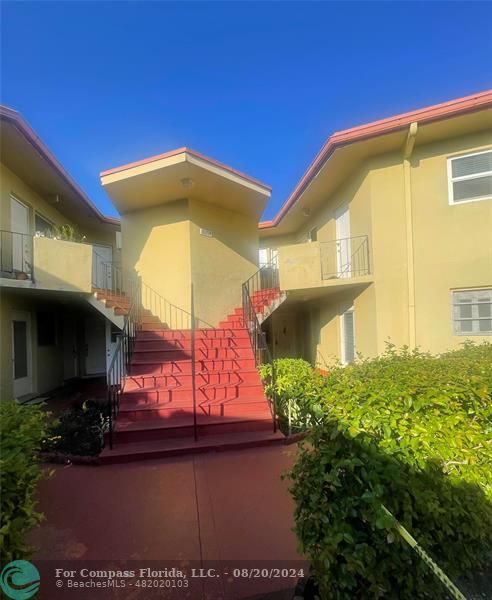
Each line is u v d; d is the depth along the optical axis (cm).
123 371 620
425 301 690
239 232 952
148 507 326
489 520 192
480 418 216
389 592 165
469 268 661
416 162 703
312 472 192
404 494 171
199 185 771
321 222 1034
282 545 269
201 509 321
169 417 514
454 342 670
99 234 1196
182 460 432
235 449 464
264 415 525
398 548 165
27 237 764
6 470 164
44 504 332
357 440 184
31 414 254
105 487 365
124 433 466
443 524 175
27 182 770
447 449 191
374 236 727
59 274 646
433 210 689
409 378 230
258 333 669
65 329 1063
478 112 598
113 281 944
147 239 869
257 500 337
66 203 912
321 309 1052
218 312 871
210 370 625
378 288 721
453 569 180
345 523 169
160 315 841
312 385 250
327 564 160
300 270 786
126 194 796
